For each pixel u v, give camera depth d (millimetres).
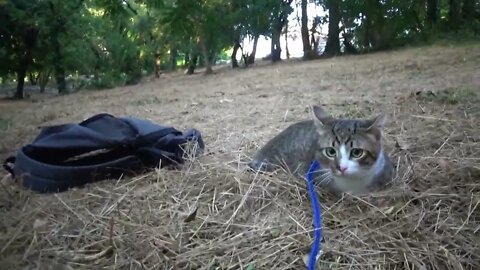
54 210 502
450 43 2590
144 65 3371
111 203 510
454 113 792
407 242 404
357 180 489
